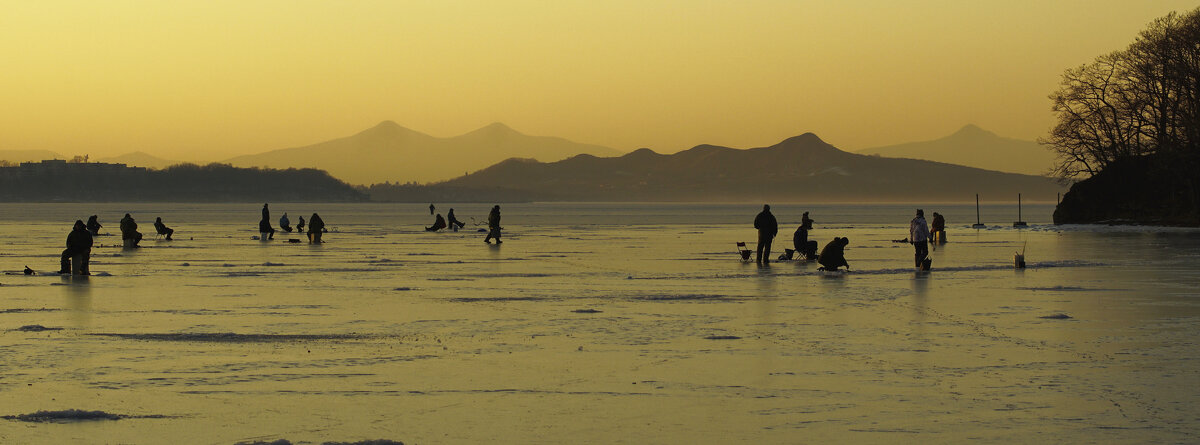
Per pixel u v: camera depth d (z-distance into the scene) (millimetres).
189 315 47906
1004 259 94562
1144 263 87438
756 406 27344
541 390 29578
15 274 74875
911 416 26094
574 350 37031
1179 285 64688
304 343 38781
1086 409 26812
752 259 95438
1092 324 44281
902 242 139125
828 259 78750
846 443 23469
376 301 54938
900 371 32500
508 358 35219
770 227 87250
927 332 41656
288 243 134750
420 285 65625
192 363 34031
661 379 31234
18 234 170875
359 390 29562
